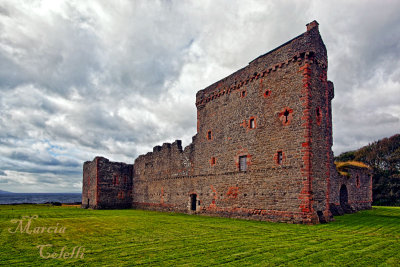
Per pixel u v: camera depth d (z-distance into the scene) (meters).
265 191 22.89
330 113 30.19
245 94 26.27
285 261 10.49
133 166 47.16
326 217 20.67
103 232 17.12
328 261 10.48
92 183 44.94
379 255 11.19
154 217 26.67
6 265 10.29
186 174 33.31
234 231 16.97
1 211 35.28
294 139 21.25
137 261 10.57
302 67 21.48
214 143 29.42
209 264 10.17
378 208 37.25
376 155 60.75
